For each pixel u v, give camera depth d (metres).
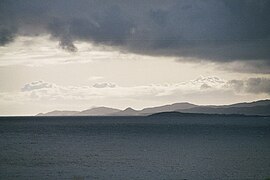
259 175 43.28
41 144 80.44
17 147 74.00
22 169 46.69
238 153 63.00
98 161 53.66
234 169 46.62
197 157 58.06
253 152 64.56
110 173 43.91
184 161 53.53
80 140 90.94
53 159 55.84
